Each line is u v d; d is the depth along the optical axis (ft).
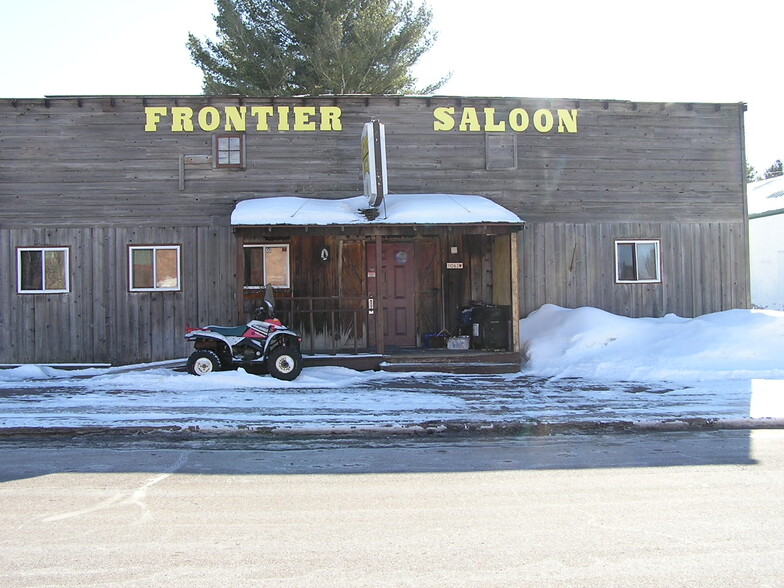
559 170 52.95
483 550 16.16
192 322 49.44
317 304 50.34
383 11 91.91
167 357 49.26
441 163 51.93
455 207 46.65
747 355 43.34
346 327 50.72
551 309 51.44
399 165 51.62
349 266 51.19
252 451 26.09
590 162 53.31
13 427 28.50
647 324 49.21
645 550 16.11
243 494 20.66
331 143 51.01
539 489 21.11
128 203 49.47
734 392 36.88
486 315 48.19
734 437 28.35
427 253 52.13
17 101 48.67
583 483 21.74
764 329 45.88
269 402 34.60
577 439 28.17
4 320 48.57
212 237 49.85
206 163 50.08
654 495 20.42
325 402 34.68
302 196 50.70
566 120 53.01
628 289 53.42
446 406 33.76
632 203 53.67
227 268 49.85
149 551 16.14
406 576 14.70
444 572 14.90
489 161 52.29
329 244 50.67
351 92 89.66
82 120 49.32
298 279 50.24
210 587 14.16
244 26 90.38
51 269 48.98
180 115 49.88
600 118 53.52
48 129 49.03
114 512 18.97
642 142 53.93
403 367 44.62
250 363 42.16
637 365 43.32
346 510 19.17
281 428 28.91
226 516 18.66
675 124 54.39
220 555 15.90
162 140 49.85
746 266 54.85
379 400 35.29
